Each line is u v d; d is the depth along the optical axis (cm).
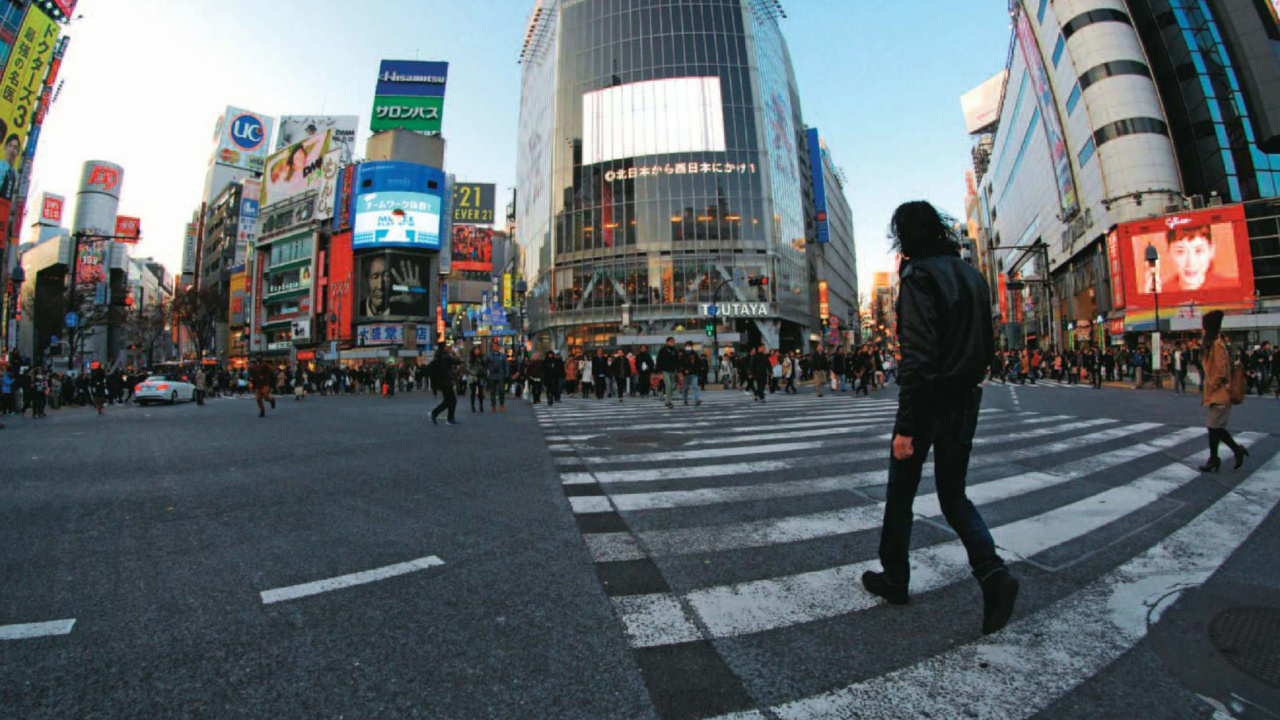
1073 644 221
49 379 2297
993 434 849
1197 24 3875
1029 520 395
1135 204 3709
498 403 1809
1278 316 3145
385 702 187
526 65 6206
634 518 410
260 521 410
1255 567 299
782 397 1852
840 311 9206
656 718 177
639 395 2111
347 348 5700
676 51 4609
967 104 10125
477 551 340
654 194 4459
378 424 1138
